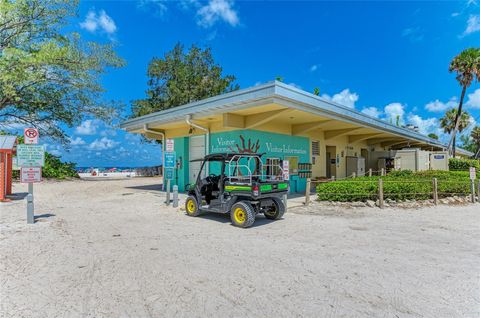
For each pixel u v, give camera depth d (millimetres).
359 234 6203
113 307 3055
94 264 4340
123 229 6676
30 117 21219
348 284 3658
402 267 4254
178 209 9469
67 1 19188
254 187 6750
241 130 11430
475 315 2914
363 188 9875
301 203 10391
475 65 24234
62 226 6926
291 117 11984
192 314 2920
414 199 10125
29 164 7137
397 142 23531
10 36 18562
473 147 52594
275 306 3092
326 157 17781
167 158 10234
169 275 3926
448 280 3785
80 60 20234
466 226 6965
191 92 26703
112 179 25422
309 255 4793
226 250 5059
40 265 4289
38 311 2965
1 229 6539
